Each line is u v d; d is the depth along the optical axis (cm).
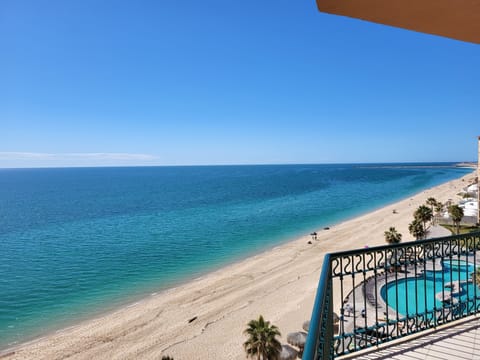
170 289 3123
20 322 2553
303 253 4100
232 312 2511
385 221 5944
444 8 238
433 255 508
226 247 4541
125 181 19688
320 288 259
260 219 6550
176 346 2077
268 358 1650
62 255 4309
